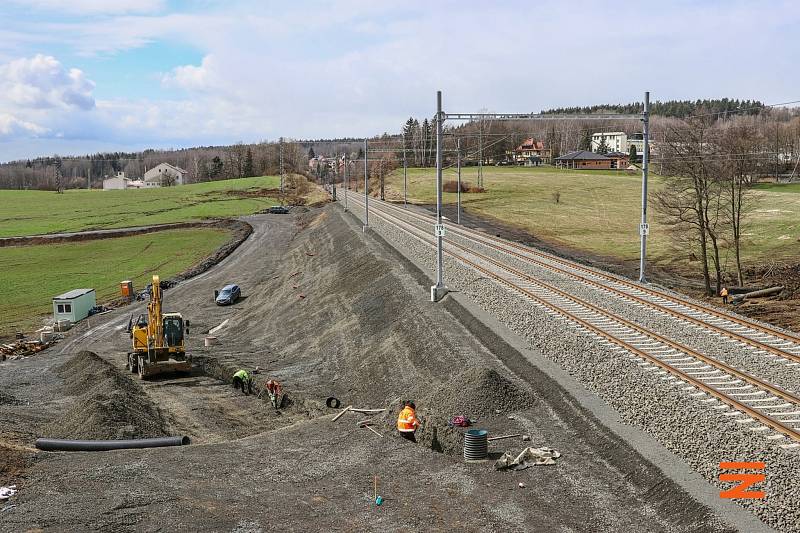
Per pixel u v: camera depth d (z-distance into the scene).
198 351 37.78
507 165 195.50
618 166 174.00
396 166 177.88
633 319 26.95
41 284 69.12
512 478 15.24
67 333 49.16
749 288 46.88
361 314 35.12
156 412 26.17
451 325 28.02
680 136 49.72
